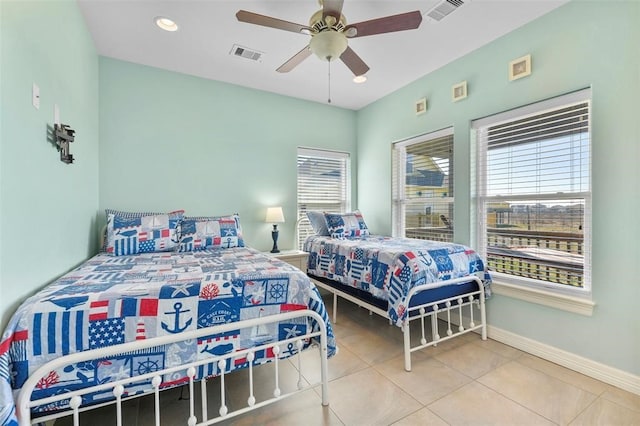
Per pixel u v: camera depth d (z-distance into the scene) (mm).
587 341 1931
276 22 1684
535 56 2201
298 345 1498
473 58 2648
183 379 1299
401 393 1731
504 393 1730
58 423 1495
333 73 3080
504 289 2389
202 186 3189
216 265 1856
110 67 2746
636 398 1672
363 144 4117
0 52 1084
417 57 2754
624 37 1759
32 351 1071
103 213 2715
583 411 1567
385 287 2170
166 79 3000
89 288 1313
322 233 3486
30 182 1315
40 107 1431
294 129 3754
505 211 2512
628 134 1750
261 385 1831
